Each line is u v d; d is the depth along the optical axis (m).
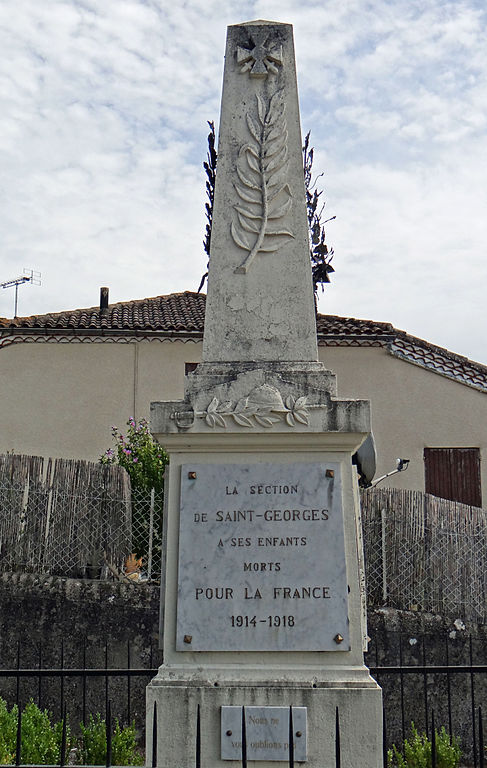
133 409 17.98
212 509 5.38
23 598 9.12
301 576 5.25
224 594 5.25
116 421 17.95
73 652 8.98
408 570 9.80
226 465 5.43
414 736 7.66
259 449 5.44
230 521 5.35
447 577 9.91
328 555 5.27
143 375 18.14
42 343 18.16
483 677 8.88
